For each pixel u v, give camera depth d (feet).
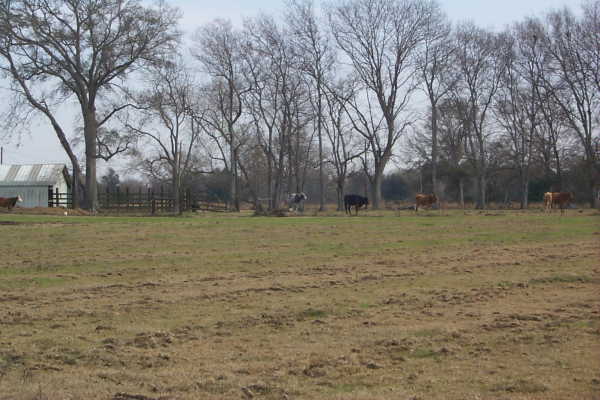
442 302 41.81
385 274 52.65
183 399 24.85
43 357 30.17
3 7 151.64
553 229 88.53
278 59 187.93
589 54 182.19
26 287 47.73
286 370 28.19
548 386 25.89
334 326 35.81
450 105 208.95
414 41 189.78
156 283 49.03
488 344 31.78
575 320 36.32
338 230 88.99
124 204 180.34
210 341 33.01
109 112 174.50
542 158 215.31
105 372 28.02
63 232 84.33
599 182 186.91
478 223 100.89
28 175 198.59
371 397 24.85
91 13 158.81
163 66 170.50
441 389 25.73
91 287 47.60
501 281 48.98
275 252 66.28
